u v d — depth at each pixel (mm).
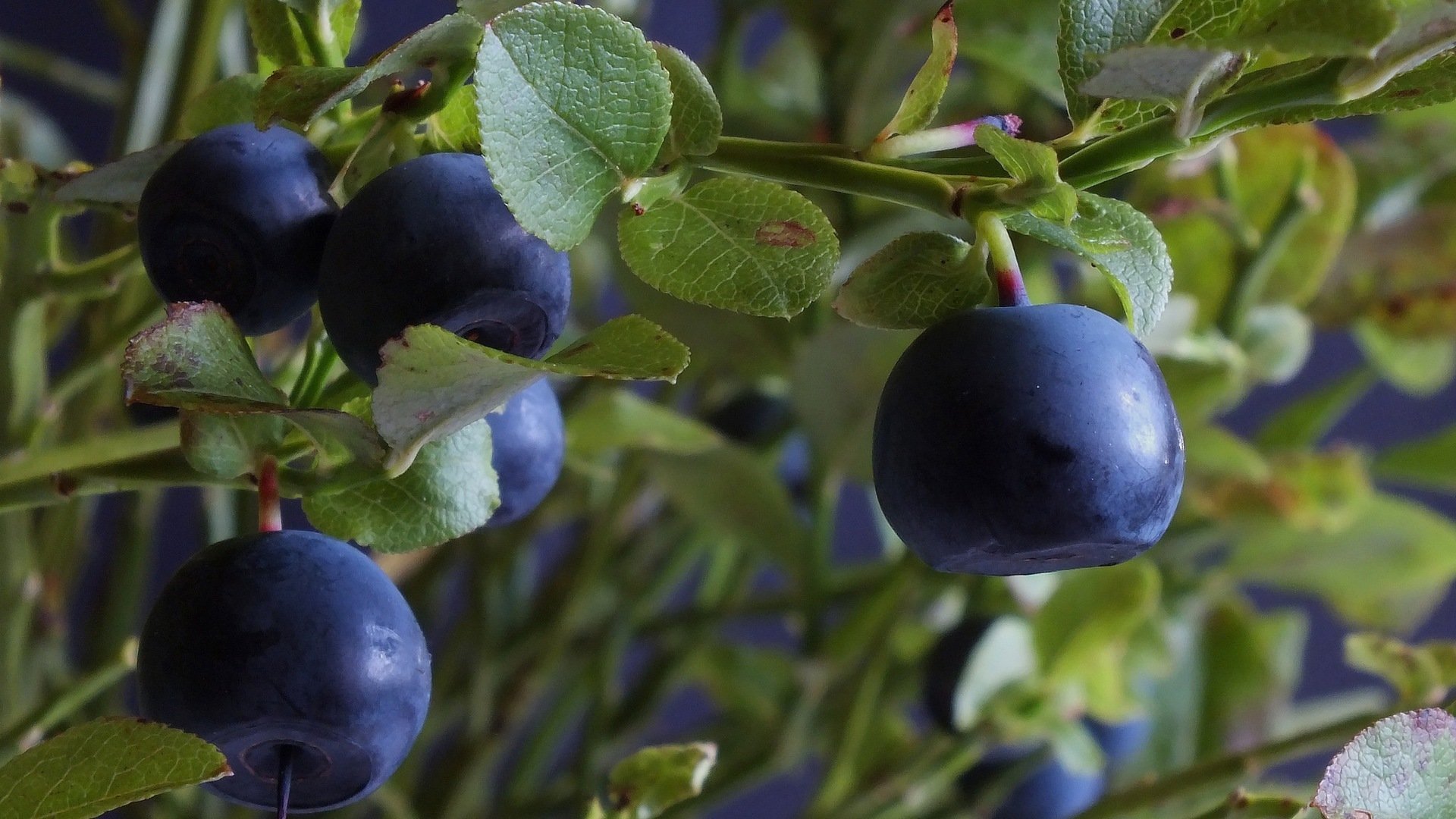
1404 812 108
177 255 107
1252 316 171
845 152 106
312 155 108
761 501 165
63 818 102
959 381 102
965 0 137
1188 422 165
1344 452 172
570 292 106
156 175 107
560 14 101
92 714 159
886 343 155
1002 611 166
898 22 169
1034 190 103
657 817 149
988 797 166
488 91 100
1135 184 165
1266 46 98
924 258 106
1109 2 104
